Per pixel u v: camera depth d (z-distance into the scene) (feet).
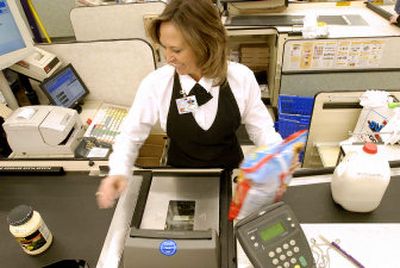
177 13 2.76
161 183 3.45
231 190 3.31
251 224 2.38
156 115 3.80
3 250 2.96
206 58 3.14
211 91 3.54
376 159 2.74
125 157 3.47
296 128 7.56
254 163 2.43
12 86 6.22
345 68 7.57
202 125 3.76
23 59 5.59
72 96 6.25
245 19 8.43
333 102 5.49
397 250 2.59
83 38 8.65
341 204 2.98
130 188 3.41
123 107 6.71
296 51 7.39
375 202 2.85
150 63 6.26
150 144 6.66
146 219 3.08
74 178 3.70
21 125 4.74
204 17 2.81
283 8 8.87
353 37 7.10
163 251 2.31
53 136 4.85
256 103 3.84
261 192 2.47
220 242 2.78
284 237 2.34
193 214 3.15
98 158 3.90
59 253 2.89
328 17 8.45
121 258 2.70
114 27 8.43
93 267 2.75
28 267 2.79
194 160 4.22
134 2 8.14
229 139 4.11
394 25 7.71
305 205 3.07
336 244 2.65
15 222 2.70
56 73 6.00
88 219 3.18
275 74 8.64
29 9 9.18
